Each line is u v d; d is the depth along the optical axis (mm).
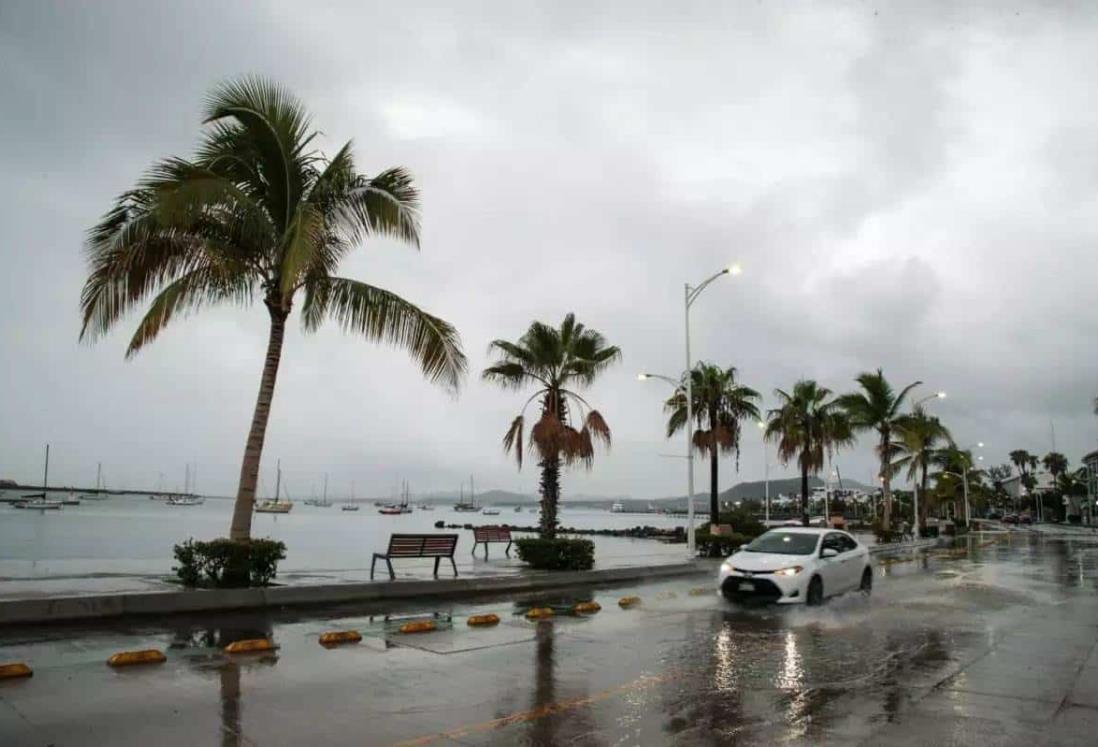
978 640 10992
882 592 17562
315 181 14617
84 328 12242
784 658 9523
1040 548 39156
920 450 49219
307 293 14977
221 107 13117
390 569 15750
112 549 29281
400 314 14203
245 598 12148
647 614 13398
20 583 12852
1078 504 123812
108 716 6320
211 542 12945
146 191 12188
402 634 10680
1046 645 10609
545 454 21016
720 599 15617
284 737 5949
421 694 7402
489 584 16438
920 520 63469
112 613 10766
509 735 6176
